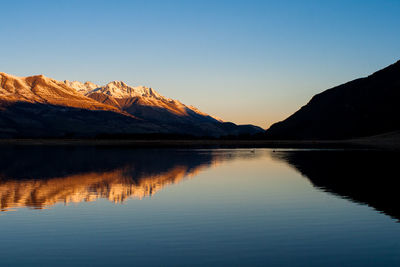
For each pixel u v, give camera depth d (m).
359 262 15.55
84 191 33.66
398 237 18.94
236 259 15.94
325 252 16.77
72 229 20.69
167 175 46.56
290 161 69.00
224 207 26.53
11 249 17.36
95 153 97.81
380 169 51.72
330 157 78.12
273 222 22.09
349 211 24.92
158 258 16.11
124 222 22.25
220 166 59.38
